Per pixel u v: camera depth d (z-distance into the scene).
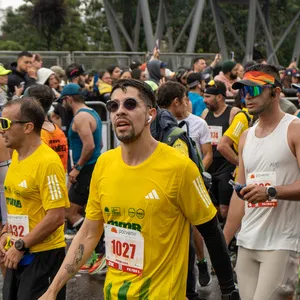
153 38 19.83
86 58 15.09
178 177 2.97
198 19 19.91
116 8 22.92
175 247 3.03
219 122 7.07
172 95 5.26
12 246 4.02
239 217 4.09
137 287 3.01
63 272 3.24
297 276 3.80
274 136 3.84
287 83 11.54
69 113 7.85
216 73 11.44
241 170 4.05
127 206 3.01
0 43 24.38
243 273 3.91
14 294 4.20
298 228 3.78
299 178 3.80
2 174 5.29
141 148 3.01
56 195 3.96
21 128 3.96
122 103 2.93
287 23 24.59
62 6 24.19
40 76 9.38
